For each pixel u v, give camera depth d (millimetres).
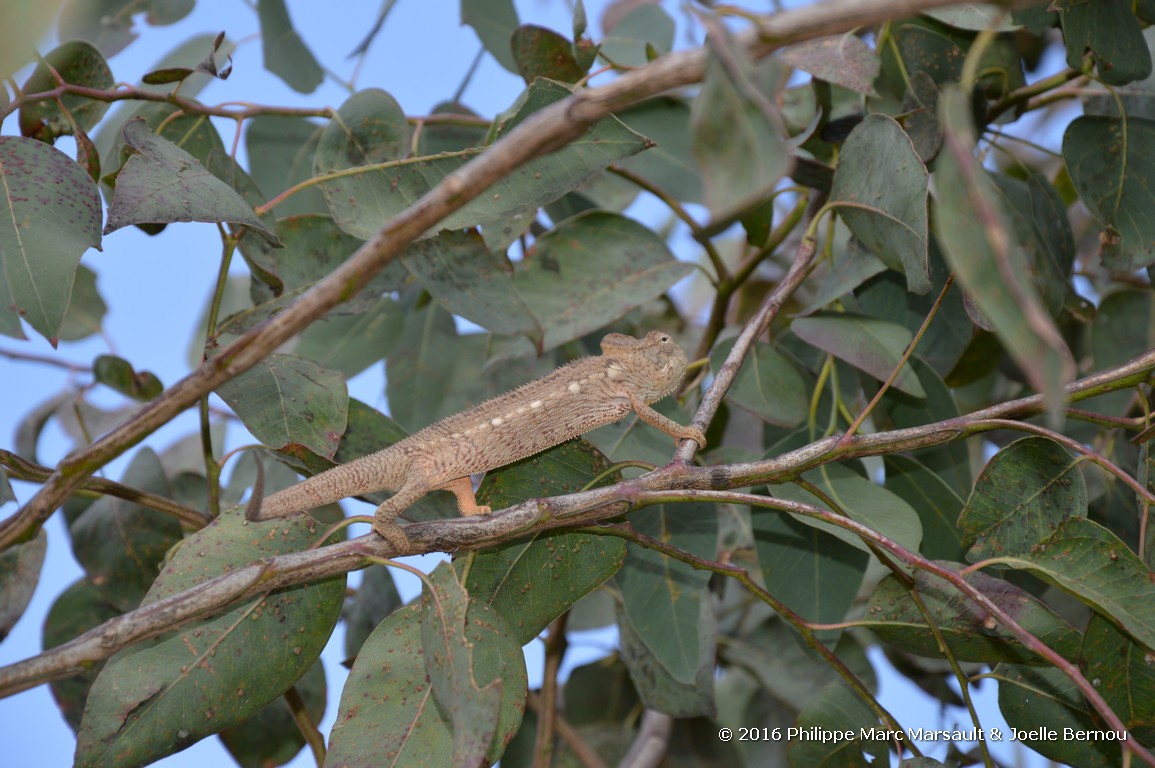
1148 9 4922
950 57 5145
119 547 5078
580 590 3939
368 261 2488
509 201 4121
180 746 3500
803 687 6383
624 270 5461
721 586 6008
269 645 3688
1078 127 4711
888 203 4137
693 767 6551
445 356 6262
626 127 4039
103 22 5297
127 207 3465
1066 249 5293
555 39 4789
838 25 2277
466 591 3512
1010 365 5598
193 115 4820
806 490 3947
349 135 4668
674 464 3787
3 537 2943
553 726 5691
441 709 3281
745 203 2020
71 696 4965
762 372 4867
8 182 3486
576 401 4266
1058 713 4020
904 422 4945
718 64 2084
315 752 4746
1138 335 5328
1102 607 3385
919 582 4016
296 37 5613
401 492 3865
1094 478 5348
